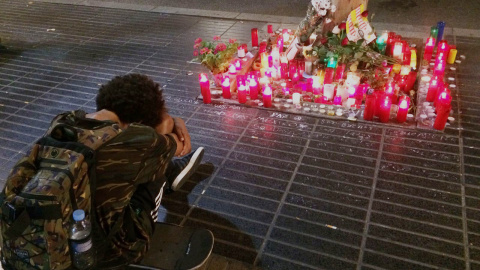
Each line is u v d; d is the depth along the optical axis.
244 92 4.14
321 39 4.59
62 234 1.69
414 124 3.73
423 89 4.20
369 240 2.65
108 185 1.86
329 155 3.44
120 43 6.05
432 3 7.07
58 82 4.99
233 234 2.75
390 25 6.12
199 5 7.50
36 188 1.65
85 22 6.96
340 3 4.83
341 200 2.98
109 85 2.08
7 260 1.77
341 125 3.79
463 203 2.89
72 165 1.70
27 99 4.62
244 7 7.29
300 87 4.37
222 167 3.38
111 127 1.86
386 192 3.02
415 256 2.53
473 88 4.29
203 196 3.09
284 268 2.50
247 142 3.66
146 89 2.10
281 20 6.48
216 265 2.51
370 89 4.09
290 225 2.80
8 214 1.65
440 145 3.46
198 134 3.81
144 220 2.11
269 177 3.24
